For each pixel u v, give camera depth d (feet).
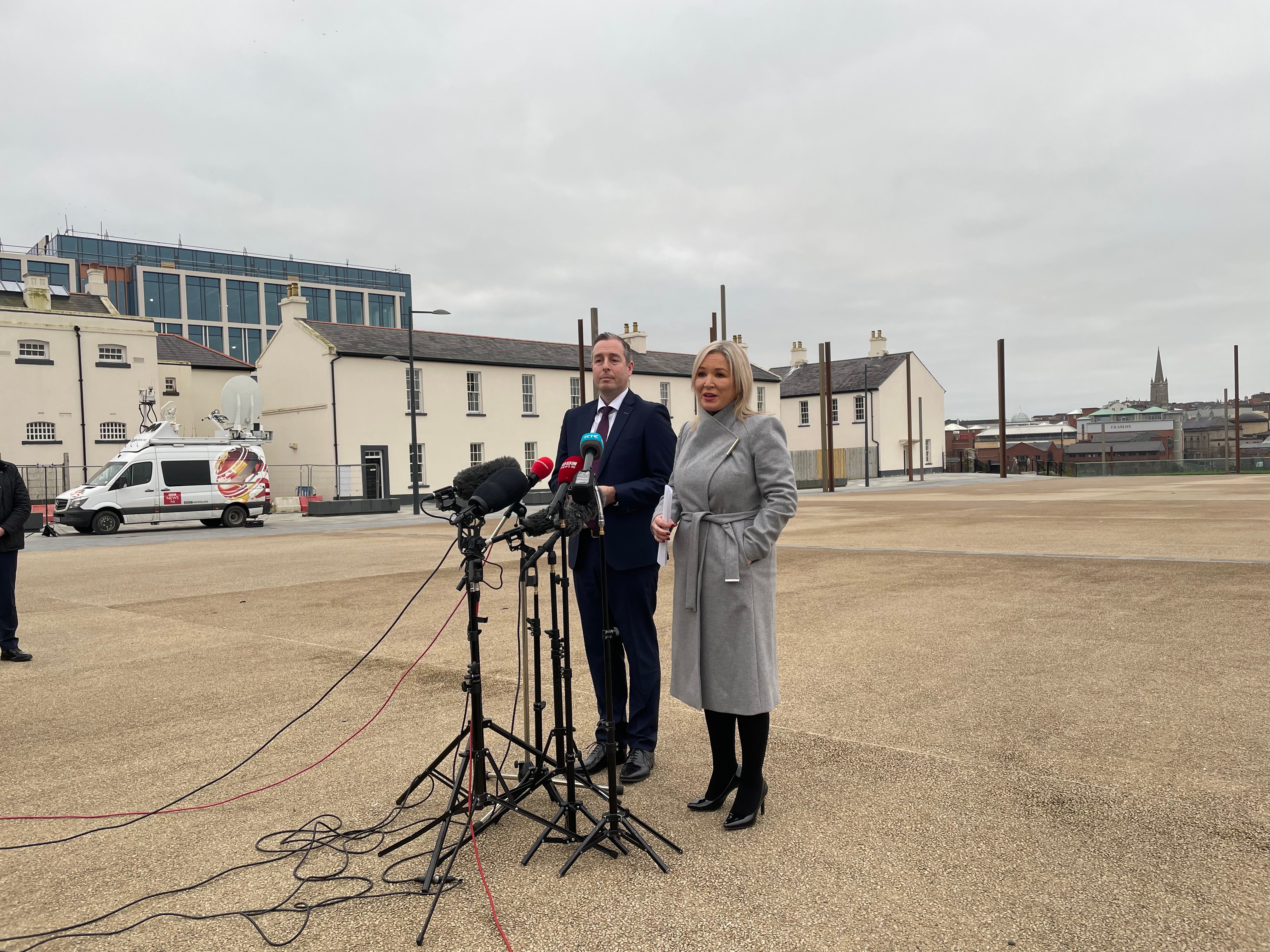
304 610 27.84
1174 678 16.75
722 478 10.34
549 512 9.25
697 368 10.73
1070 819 10.39
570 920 8.29
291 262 227.20
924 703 15.58
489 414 115.34
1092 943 7.63
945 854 9.50
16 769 13.17
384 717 15.44
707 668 10.38
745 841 9.98
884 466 166.09
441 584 33.37
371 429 103.76
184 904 8.80
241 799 11.70
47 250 205.16
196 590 33.47
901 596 27.50
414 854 9.89
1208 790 11.19
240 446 76.89
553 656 10.23
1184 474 173.58
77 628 25.45
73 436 99.71
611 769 9.48
